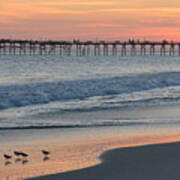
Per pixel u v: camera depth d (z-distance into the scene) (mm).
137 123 44000
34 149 31406
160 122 44750
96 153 29844
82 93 64500
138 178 23719
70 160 27938
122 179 23578
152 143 33094
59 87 66000
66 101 58562
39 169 25797
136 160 27438
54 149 31312
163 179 23453
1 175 24641
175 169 25297
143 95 68000
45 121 44125
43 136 36500
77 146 32312
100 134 37625
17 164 27062
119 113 50594
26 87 63531
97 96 64438
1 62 168625
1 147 32062
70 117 47094
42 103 55719
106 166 26078
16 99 55219
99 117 47562
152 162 26891
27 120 44344
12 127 40312
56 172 25000
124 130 39781
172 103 60375
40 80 86250
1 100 53906
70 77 95875
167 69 156125
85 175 24344
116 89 71188
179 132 38812
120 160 27500
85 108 53750
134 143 33312
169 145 31641
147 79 84188
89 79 79500
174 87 80438
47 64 163125
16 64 155625
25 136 36344
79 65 163375
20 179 23719
